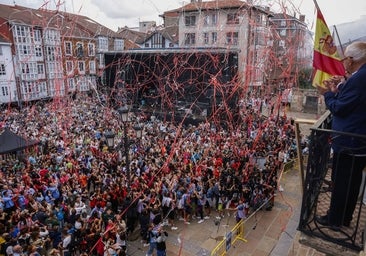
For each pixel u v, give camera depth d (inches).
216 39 1477.6
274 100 1196.5
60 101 1354.6
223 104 1039.0
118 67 1423.5
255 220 480.4
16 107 1403.8
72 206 418.0
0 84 1346.0
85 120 995.9
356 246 130.4
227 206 498.9
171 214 456.4
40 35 1487.5
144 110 1241.4
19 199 415.8
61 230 388.8
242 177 528.1
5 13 1384.1
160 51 1262.3
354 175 136.1
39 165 567.8
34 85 1487.5
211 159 601.3
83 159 604.7
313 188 145.4
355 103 119.9
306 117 1076.5
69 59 1628.9
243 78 1184.2
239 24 1355.8
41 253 321.1
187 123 1097.4
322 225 147.4
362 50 121.5
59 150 667.4
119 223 374.9
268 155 631.8
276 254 386.0
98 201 427.8
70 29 1642.5
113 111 1181.1
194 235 441.7
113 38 1876.2
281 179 624.4
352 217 148.7
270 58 1252.5
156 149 660.1
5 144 593.3
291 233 433.7
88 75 1745.8
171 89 1233.4
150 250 377.1
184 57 1196.5
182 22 1605.6
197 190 490.3
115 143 700.0
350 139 128.0
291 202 537.3
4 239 320.8
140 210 427.5
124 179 490.6
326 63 143.5
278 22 1245.1
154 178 502.6
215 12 1457.9
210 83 1107.3
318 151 139.8
